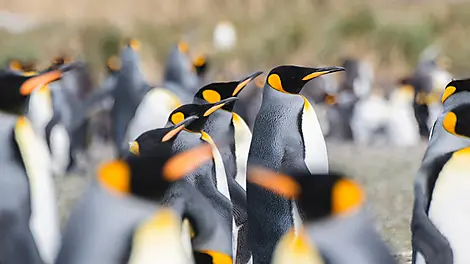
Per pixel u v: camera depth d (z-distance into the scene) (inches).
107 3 2965.1
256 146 401.1
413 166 903.1
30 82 358.6
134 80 821.9
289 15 2335.1
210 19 2522.1
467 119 338.6
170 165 251.0
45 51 2265.0
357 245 245.3
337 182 250.7
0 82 351.6
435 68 1386.6
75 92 1053.2
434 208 331.6
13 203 322.7
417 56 2034.9
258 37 2272.4
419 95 1341.0
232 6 2689.5
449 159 332.8
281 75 405.4
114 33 2303.2
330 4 2389.3
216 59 2159.2
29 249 319.0
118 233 242.4
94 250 240.5
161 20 2610.7
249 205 385.1
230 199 390.0
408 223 556.7
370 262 243.4
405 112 1387.8
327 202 248.8
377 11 2183.8
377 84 1824.6
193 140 383.9
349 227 247.1
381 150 1151.0
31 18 2773.1
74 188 805.2
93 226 243.0
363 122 1421.0
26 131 346.6
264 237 377.1
